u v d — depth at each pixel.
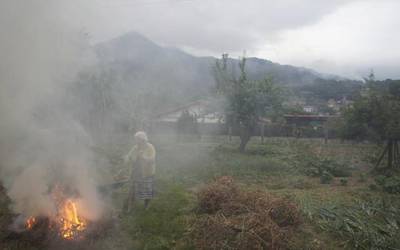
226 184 6.70
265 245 4.67
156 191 7.39
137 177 6.10
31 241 4.55
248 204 5.78
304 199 7.12
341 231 5.48
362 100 10.82
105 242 4.86
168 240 5.02
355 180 9.70
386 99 10.64
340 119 11.60
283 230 5.07
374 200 7.21
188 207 6.32
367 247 5.03
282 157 13.31
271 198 6.10
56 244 4.58
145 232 5.23
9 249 4.37
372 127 10.80
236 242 4.66
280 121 16.05
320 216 6.15
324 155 14.20
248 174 9.95
